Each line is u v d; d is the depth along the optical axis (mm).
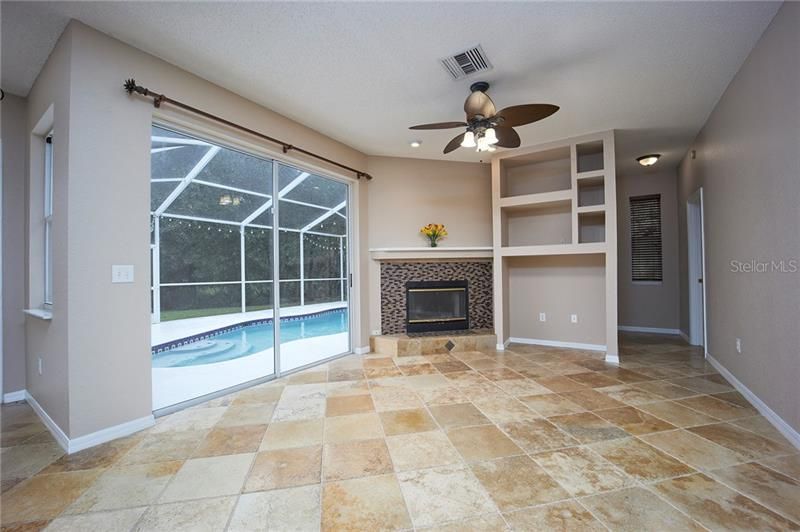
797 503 1580
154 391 2723
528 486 1727
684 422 2424
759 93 2461
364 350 4539
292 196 3812
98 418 2219
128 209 2367
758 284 2592
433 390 3123
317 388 3213
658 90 3090
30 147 2826
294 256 3828
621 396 2928
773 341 2381
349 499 1647
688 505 1573
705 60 2646
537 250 4422
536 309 4953
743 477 1784
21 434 2322
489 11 2109
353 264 4527
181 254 2879
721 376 3432
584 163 4812
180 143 2836
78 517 1548
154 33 2289
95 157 2219
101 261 2242
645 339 5184
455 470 1873
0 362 2848
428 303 4914
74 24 2145
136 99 2414
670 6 2086
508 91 3074
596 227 4824
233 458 2023
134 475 1864
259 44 2416
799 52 1978
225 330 3176
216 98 2918
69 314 2117
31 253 2787
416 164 4938
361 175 4480
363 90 3043
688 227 4836
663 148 4598
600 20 2195
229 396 3016
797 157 2064
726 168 3145
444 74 2803
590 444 2133
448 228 5031
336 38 2357
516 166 5055
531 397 2928
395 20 2186
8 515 1561
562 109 3432
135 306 2396
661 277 5688
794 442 2115
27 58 2467
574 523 1470
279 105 3311
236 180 3266
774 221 2340
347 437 2260
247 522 1507
